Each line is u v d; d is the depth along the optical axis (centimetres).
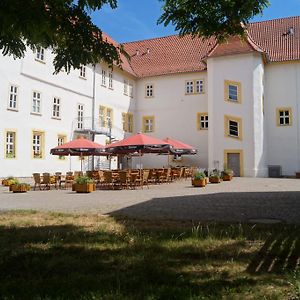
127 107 4278
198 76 4106
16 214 1214
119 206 1434
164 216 1163
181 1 745
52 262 632
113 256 669
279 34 4097
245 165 3534
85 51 611
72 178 2480
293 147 3694
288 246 716
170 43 4662
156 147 2386
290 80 3744
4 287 501
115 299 450
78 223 1037
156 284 506
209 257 657
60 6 552
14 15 476
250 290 477
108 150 2475
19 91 2847
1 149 2672
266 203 1452
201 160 4028
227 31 766
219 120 3619
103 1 573
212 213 1217
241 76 3578
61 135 3291
